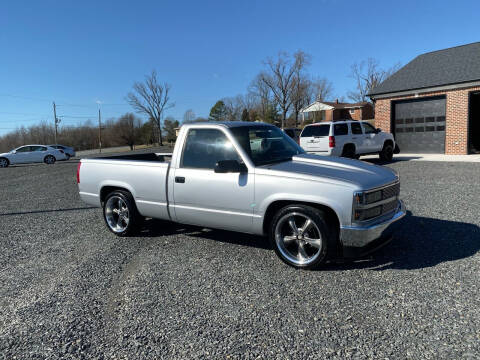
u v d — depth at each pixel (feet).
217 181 13.74
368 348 7.93
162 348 8.27
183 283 11.73
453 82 50.49
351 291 10.62
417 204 21.21
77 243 16.60
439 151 54.13
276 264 13.00
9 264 14.20
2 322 9.73
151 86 225.76
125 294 11.10
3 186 40.75
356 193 11.25
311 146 41.47
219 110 271.08
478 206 19.98
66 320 9.68
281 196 12.30
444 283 10.80
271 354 7.90
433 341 8.06
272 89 180.55
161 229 18.40
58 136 241.14
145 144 240.73
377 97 59.93
